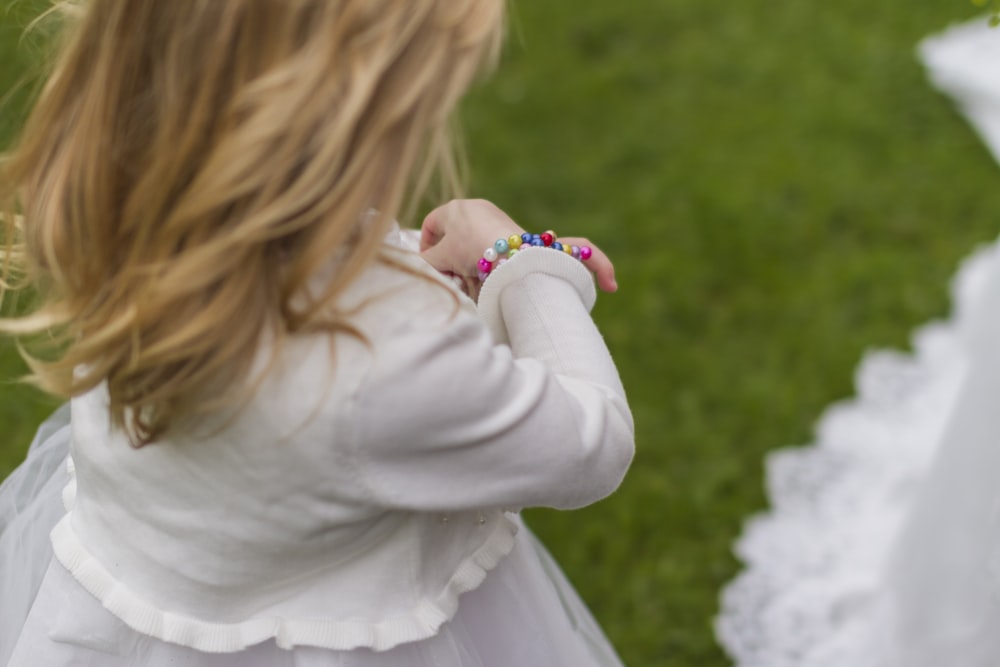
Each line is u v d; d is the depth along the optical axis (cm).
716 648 216
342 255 95
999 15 131
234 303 89
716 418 265
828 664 210
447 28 88
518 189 336
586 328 109
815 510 242
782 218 323
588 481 100
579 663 136
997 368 171
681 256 310
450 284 105
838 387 272
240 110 86
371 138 87
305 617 104
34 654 115
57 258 97
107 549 108
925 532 189
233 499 98
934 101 369
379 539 104
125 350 93
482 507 98
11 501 137
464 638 117
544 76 384
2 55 266
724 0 424
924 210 328
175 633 105
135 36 91
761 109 369
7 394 257
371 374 91
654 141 355
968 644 176
